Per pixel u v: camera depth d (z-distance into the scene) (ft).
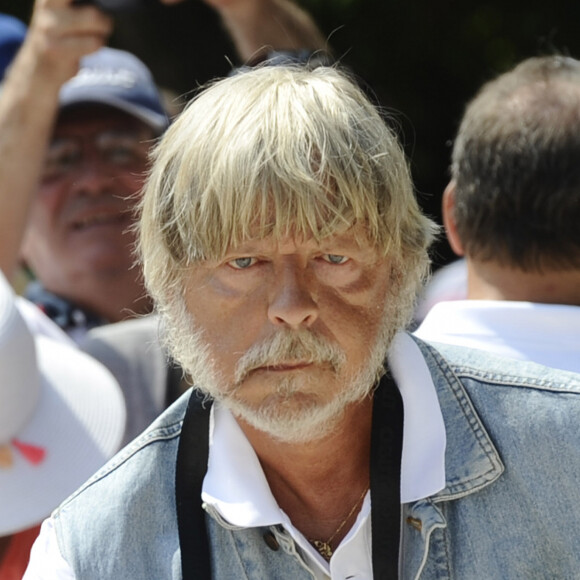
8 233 32.42
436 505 18.35
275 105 17.34
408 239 18.48
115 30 33.58
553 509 18.15
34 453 25.30
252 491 18.48
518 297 23.63
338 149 17.13
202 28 32.91
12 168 32.58
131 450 19.90
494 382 19.39
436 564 18.25
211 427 19.21
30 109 32.89
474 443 18.61
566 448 18.40
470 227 24.08
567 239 23.00
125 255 36.09
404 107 60.95
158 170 18.15
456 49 60.85
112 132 36.09
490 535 18.22
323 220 16.96
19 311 25.90
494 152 23.56
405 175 18.29
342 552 18.25
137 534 19.12
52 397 26.68
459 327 23.15
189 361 18.39
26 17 58.59
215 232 17.17
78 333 35.81
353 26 60.13
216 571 18.78
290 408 17.42
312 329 17.26
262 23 32.81
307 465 18.69
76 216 35.88
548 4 60.23
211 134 17.34
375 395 18.86
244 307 17.48
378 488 18.28
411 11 60.18
